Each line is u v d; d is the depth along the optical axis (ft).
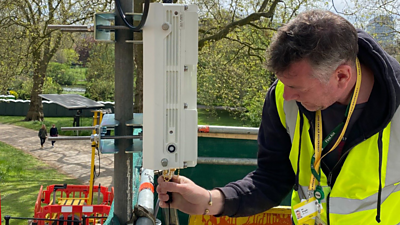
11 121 99.55
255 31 47.57
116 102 5.89
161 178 5.57
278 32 4.54
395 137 4.94
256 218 8.67
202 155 11.43
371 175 5.05
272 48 4.50
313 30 4.21
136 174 8.26
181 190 5.46
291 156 5.68
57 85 125.08
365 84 4.87
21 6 56.39
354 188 5.19
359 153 5.09
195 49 4.58
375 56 4.59
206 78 53.62
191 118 4.66
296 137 5.54
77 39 67.51
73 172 50.96
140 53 35.27
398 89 4.62
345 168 5.16
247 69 53.11
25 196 39.34
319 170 5.34
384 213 5.24
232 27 44.65
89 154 63.26
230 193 5.88
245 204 5.93
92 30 5.53
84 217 13.75
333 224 5.28
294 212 5.53
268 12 44.39
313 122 5.30
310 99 4.65
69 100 50.03
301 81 4.42
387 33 46.47
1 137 77.46
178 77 4.58
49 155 61.62
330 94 4.60
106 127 5.70
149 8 4.49
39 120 100.99
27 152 63.62
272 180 6.18
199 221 8.57
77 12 51.85
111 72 72.54
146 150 4.67
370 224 5.19
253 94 55.31
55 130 69.05
